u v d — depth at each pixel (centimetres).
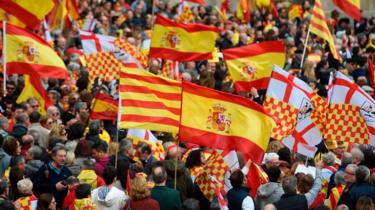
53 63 5259
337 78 4425
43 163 4141
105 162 4169
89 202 3662
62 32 7138
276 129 4325
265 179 4009
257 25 8356
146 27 7831
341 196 3878
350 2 6259
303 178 3862
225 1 8550
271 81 4325
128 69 4062
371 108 4397
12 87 5609
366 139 4425
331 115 4431
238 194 3772
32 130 4622
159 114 4059
